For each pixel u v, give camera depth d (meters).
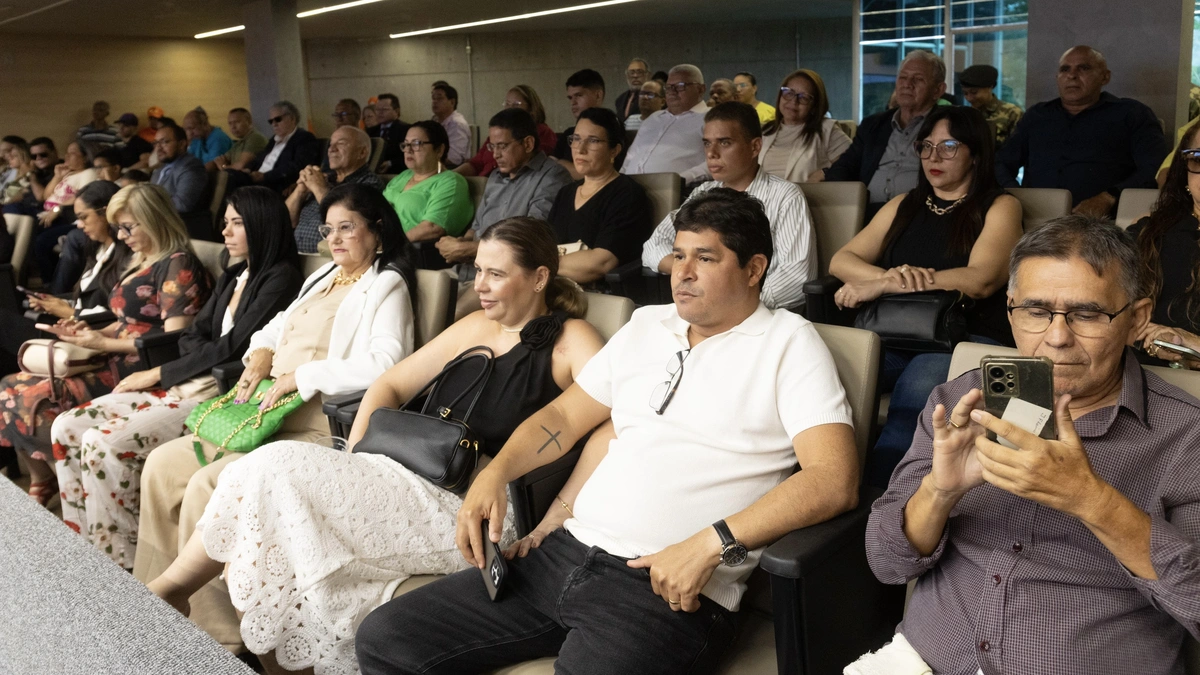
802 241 3.10
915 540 1.37
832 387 1.69
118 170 7.79
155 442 2.86
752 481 1.71
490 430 2.19
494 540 1.76
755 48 17.00
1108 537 1.14
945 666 1.37
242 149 9.42
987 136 2.68
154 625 0.74
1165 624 1.27
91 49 13.20
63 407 3.27
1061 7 5.09
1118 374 1.34
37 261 7.38
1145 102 4.92
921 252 2.78
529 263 2.21
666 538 1.70
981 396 1.19
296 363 2.75
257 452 1.90
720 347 1.79
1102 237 1.26
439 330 2.73
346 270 2.82
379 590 1.95
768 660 1.61
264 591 1.87
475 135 12.95
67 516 2.95
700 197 1.79
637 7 13.30
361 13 11.88
